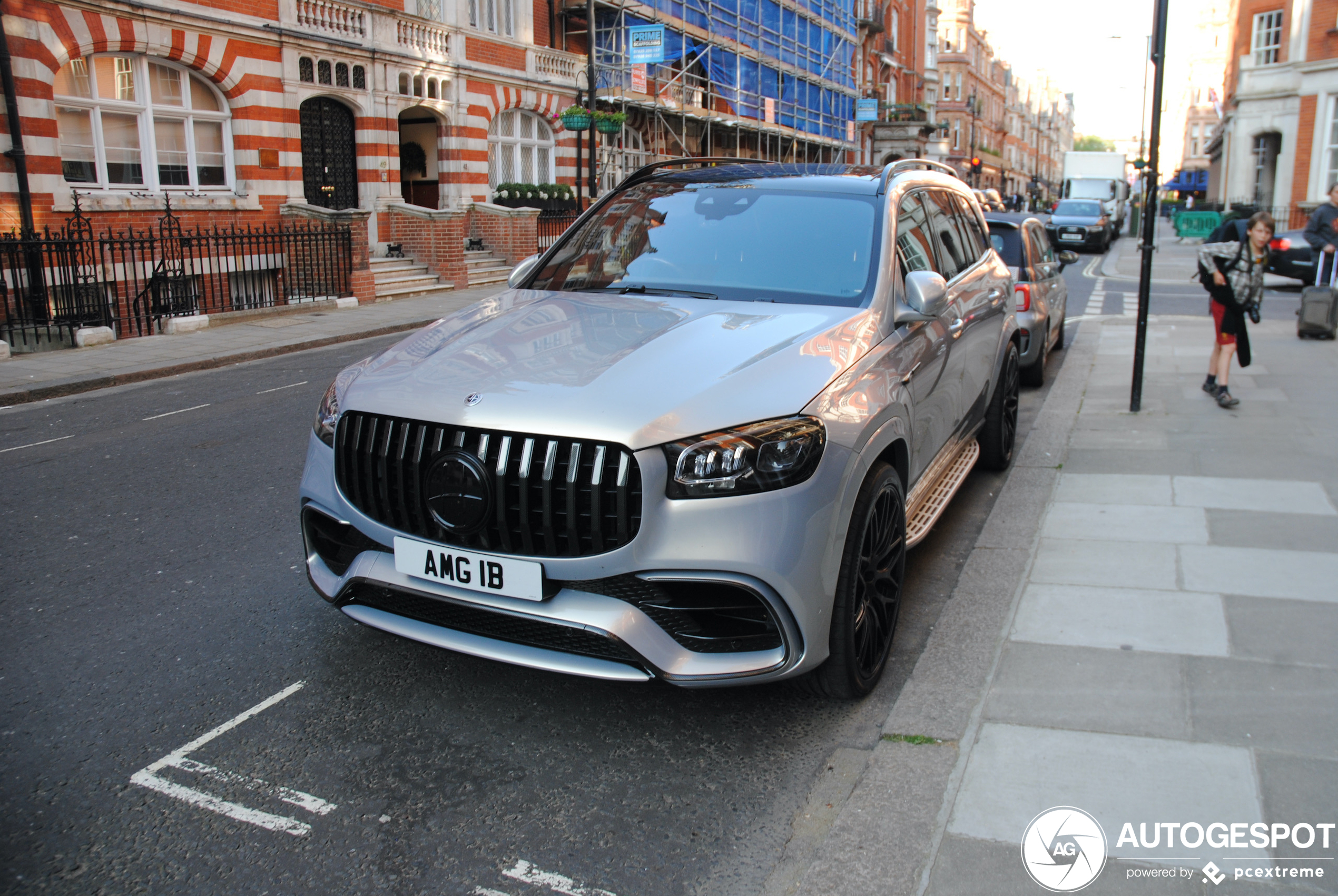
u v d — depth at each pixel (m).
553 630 2.85
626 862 2.57
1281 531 4.85
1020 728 3.10
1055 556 4.62
